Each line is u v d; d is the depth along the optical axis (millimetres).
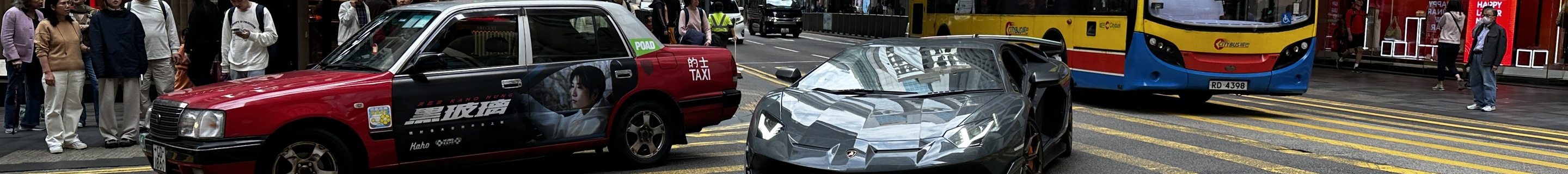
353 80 6023
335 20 12922
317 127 5895
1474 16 17844
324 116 5824
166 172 5816
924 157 5516
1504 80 17156
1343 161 7676
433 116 6215
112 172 7188
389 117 6055
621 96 7023
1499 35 12164
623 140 7082
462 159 6359
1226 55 11594
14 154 8023
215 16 8789
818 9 44594
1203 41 11547
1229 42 11578
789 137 5801
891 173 5465
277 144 5766
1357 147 8508
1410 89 15727
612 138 7039
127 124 8359
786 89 6656
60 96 8078
